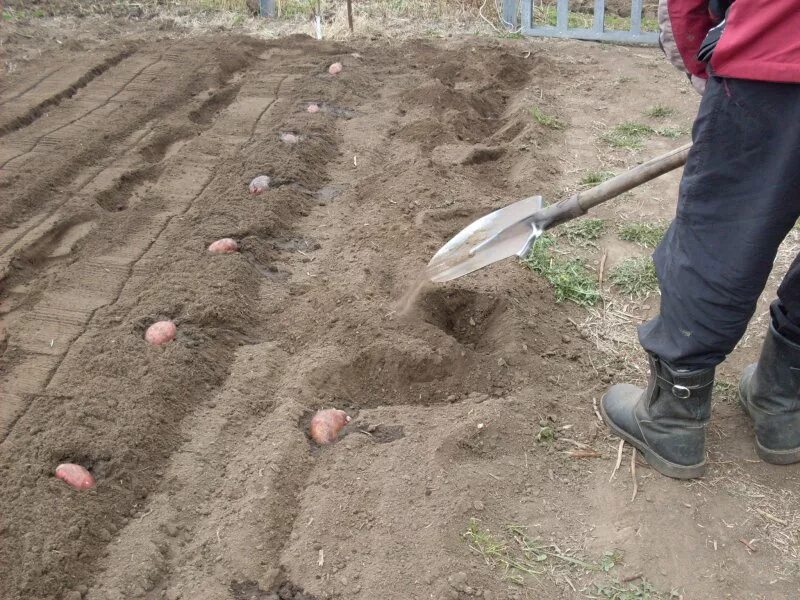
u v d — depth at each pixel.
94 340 2.57
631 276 2.88
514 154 3.69
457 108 4.22
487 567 1.99
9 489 2.10
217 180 3.47
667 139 3.86
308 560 2.00
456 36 5.49
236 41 5.23
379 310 2.69
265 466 2.19
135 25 5.79
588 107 4.25
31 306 2.75
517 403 2.38
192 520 2.11
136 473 2.18
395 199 3.32
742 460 2.26
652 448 2.21
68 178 3.51
